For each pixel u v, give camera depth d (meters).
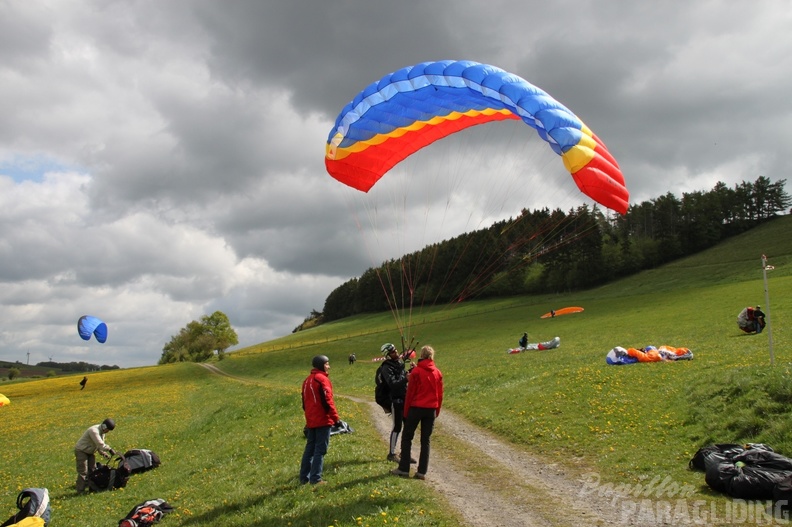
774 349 24.00
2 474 21.56
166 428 29.12
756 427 12.23
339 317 168.75
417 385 11.73
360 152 16.33
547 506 10.01
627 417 15.39
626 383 19.53
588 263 99.94
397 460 13.02
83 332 48.62
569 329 58.19
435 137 16.83
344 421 18.41
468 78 13.25
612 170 12.20
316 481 11.39
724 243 113.81
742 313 34.38
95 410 44.00
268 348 121.94
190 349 131.75
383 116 15.60
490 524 9.18
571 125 12.09
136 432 29.45
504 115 15.06
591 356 33.72
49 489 17.38
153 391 59.81
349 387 40.00
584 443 13.98
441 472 12.40
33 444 29.89
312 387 11.61
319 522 9.39
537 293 105.81
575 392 19.08
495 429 16.94
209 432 23.78
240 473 13.98
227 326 135.00
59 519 13.27
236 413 26.28
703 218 112.94
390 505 9.91
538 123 12.38
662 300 70.31
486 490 11.02
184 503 12.48
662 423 14.38
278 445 16.31
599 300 84.50
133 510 11.86
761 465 9.90
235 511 10.94
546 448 14.21
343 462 12.91
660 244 107.62
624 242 107.06
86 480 15.93
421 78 14.14
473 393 24.47
